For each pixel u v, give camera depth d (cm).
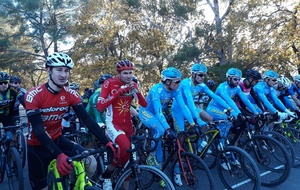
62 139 280
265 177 422
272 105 516
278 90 576
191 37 1880
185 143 390
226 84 453
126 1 1948
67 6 2017
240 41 1697
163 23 2097
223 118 448
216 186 417
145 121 394
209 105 479
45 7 2014
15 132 415
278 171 414
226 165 380
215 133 387
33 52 2319
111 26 2062
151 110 393
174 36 2072
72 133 389
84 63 2208
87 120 265
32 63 2277
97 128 262
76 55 2078
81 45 2100
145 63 2002
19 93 441
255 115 429
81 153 240
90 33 2053
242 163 378
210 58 1995
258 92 490
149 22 2052
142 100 350
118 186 309
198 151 400
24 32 2088
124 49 2150
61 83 253
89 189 228
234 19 1664
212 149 426
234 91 457
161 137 350
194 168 348
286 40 1634
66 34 2047
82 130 414
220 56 1880
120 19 2098
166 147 388
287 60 1647
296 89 653
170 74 370
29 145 274
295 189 406
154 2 1941
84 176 241
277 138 459
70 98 266
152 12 1986
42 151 271
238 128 431
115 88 335
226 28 1714
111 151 251
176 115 416
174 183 371
